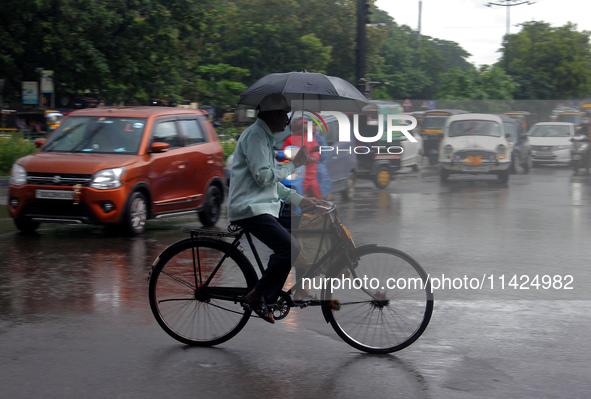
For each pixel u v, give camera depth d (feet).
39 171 31.12
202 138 37.09
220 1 154.20
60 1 84.38
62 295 20.86
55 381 13.82
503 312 18.85
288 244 15.46
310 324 17.89
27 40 88.22
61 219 31.04
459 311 18.93
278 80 15.38
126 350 15.83
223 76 127.34
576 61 136.56
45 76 82.12
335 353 15.69
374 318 15.80
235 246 16.14
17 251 27.94
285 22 155.02
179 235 32.71
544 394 13.21
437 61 208.54
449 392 13.30
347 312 15.92
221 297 16.10
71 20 86.22
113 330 17.37
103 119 34.24
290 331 17.31
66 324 17.88
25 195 31.19
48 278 23.12
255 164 15.05
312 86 15.26
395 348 15.67
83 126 34.09
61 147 33.40
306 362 15.07
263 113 15.30
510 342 16.42
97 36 90.74
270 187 15.67
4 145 60.49
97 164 31.14
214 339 16.22
